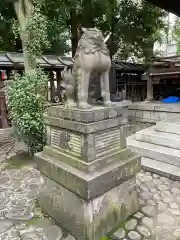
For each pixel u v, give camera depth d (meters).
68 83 1.95
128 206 2.10
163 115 5.93
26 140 3.52
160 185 2.73
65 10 5.32
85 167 1.74
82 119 1.72
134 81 8.20
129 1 7.38
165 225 1.98
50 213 2.12
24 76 3.50
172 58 6.94
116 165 1.92
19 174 3.14
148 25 7.52
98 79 2.07
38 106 3.29
